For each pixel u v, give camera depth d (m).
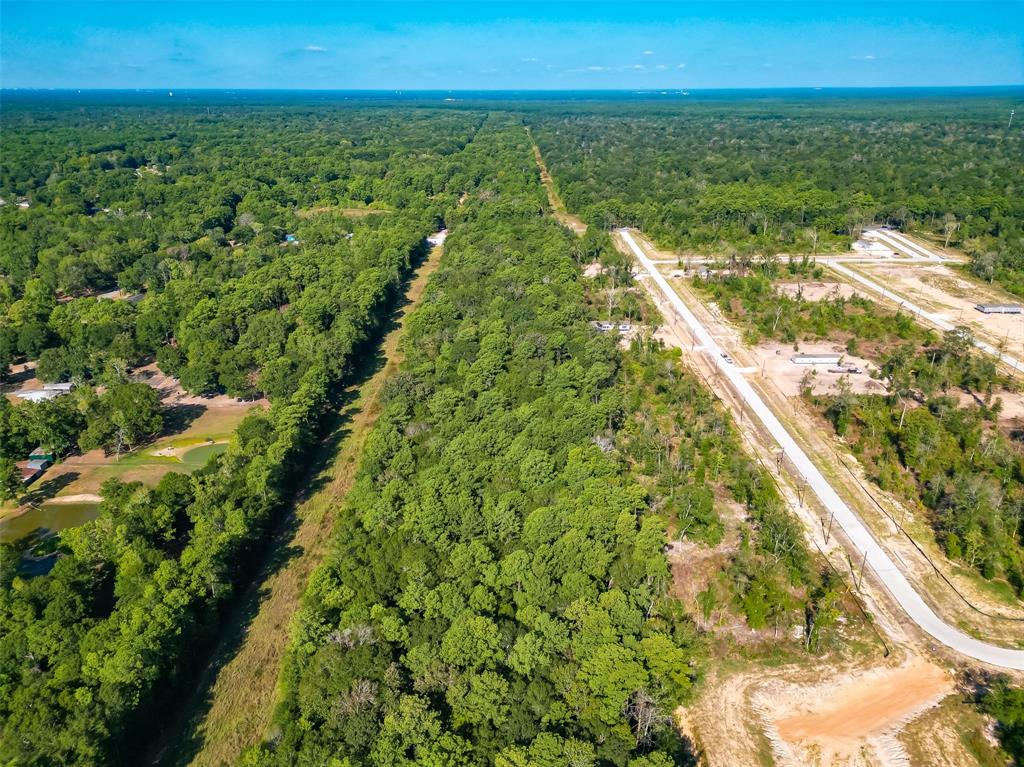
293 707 73.75
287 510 111.19
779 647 82.94
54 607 80.06
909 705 75.44
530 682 72.75
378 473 108.81
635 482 107.31
